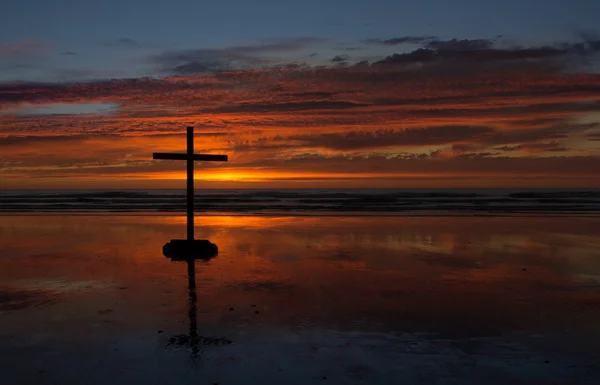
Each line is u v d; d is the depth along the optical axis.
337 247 13.48
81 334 6.07
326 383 4.75
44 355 5.40
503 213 27.44
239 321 6.62
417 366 5.14
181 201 45.03
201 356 5.39
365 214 26.67
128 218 23.73
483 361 5.27
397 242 14.57
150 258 11.52
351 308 7.28
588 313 7.03
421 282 9.05
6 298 7.77
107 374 4.93
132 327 6.34
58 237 15.57
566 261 11.30
